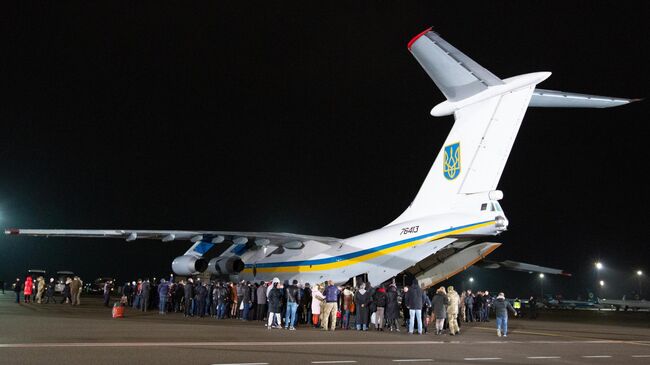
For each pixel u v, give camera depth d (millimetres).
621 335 16078
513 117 13086
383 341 12234
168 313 22016
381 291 15727
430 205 15320
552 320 25141
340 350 10227
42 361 8000
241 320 18562
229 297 19500
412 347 11102
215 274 21781
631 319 27188
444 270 18453
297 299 15297
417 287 14945
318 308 16016
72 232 18078
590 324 22094
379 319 15672
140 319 17562
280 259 20016
